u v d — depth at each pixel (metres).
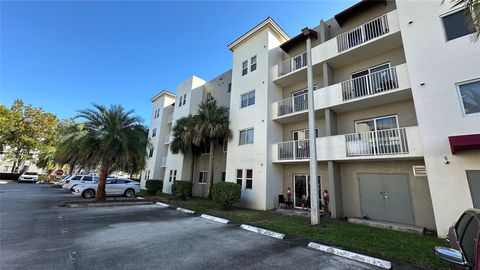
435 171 7.50
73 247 5.74
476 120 6.99
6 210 10.54
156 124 29.80
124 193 18.73
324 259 5.36
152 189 21.48
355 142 10.05
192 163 19.92
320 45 12.55
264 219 10.04
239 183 14.80
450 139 7.20
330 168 10.82
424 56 8.34
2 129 31.41
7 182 31.45
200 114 17.06
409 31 8.90
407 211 9.23
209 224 9.06
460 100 7.39
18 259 4.80
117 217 10.09
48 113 37.28
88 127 14.30
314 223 8.84
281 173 14.23
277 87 15.29
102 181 14.93
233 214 11.24
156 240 6.62
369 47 10.80
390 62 10.90
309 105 9.98
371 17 11.87
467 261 2.54
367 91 10.26
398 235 7.52
